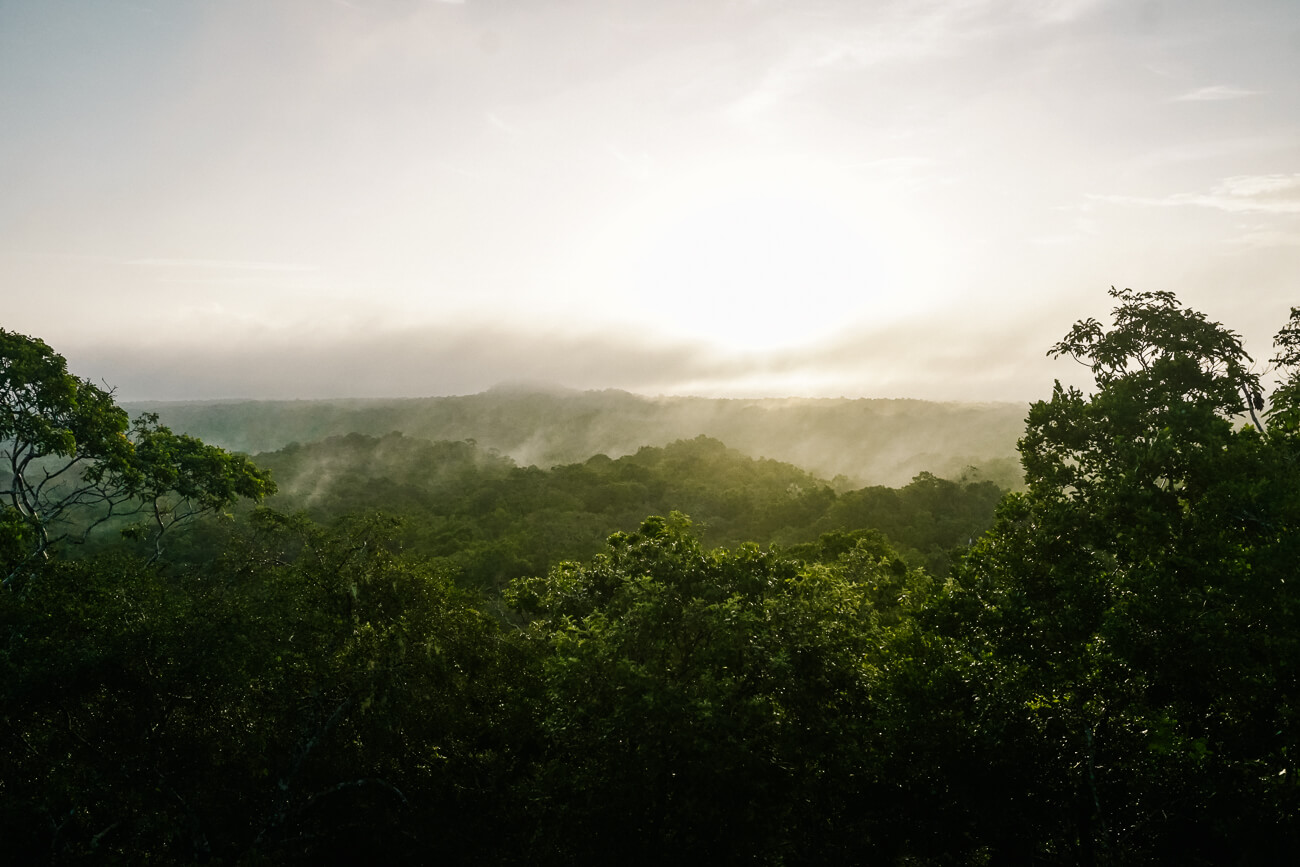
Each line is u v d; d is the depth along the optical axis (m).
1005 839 12.54
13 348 18.98
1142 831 12.23
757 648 11.63
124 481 22.75
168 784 11.55
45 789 10.92
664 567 14.56
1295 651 9.20
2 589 14.38
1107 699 11.61
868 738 12.98
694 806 10.52
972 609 13.15
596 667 11.55
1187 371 11.79
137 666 11.81
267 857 11.13
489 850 13.39
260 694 12.55
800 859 12.14
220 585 13.64
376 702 12.34
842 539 38.66
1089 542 11.53
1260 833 10.41
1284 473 10.19
